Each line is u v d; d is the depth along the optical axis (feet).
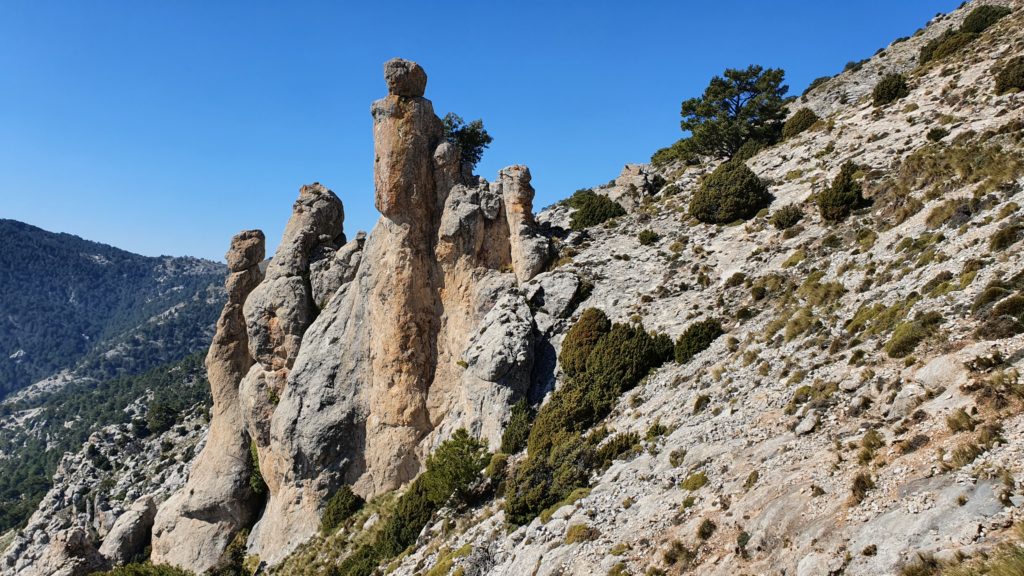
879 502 44.68
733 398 80.53
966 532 37.19
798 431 61.87
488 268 145.48
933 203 98.89
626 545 61.77
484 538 89.56
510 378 122.93
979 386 48.91
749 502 55.36
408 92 146.61
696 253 139.03
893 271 85.66
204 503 165.78
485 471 112.88
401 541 112.68
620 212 182.91
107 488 246.06
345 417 143.33
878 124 154.81
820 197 123.95
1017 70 124.88
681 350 107.45
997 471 39.93
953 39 179.01
